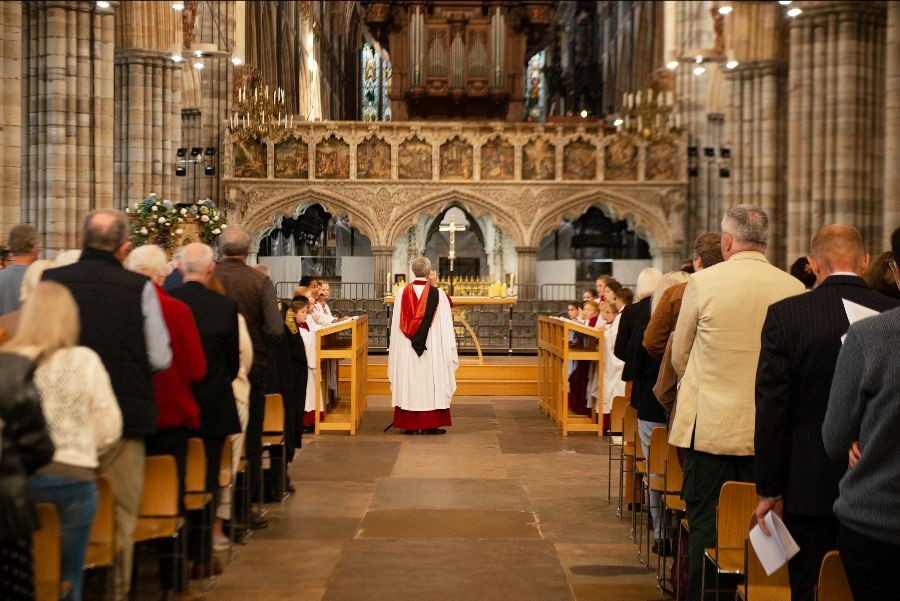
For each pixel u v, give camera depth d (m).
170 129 24.66
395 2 36.81
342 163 29.50
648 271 8.85
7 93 15.71
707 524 5.39
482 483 10.10
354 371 13.21
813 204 19.45
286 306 9.84
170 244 12.37
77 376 4.38
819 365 4.32
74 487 4.38
